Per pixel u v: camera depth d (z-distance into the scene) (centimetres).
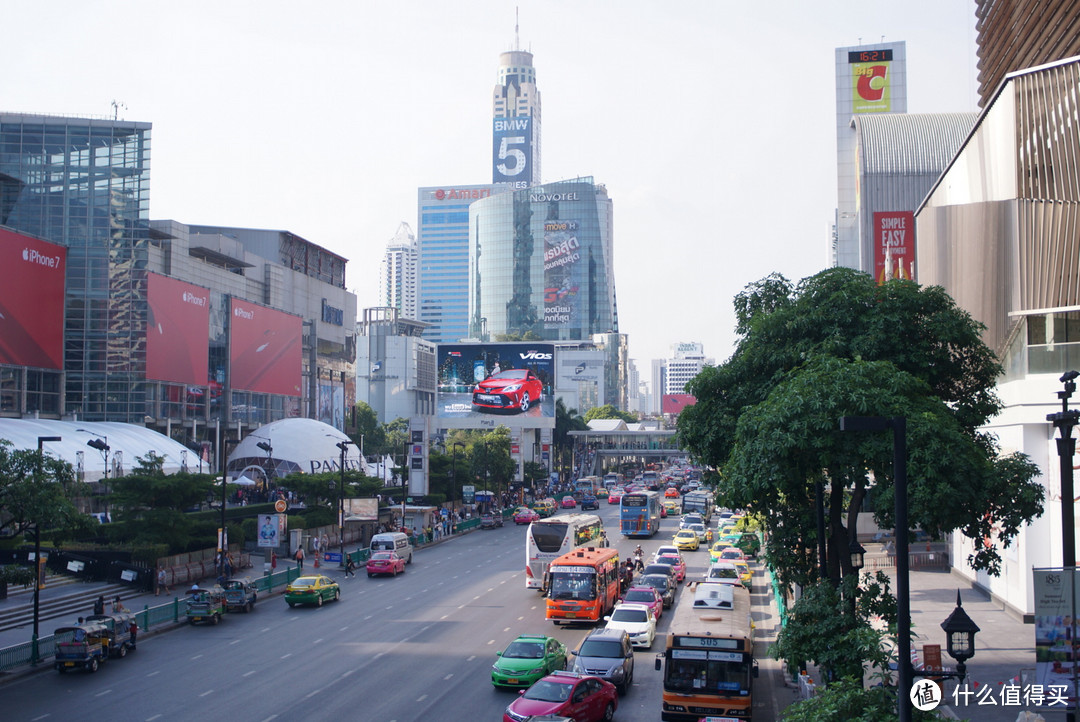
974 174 4234
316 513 7606
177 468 9069
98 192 10262
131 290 10275
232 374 11938
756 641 3794
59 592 4838
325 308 15612
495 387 13762
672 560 5494
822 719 1802
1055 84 3522
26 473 3550
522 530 9525
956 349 2930
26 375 9031
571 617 4119
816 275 3078
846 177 10875
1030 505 2383
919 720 1783
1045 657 1809
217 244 12594
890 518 2402
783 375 2909
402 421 18825
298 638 3994
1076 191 3422
